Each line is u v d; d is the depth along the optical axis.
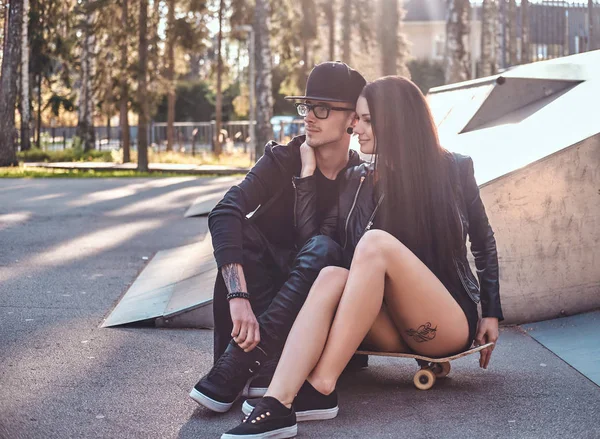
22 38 24.00
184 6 29.12
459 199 3.32
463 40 17.72
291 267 3.42
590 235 4.61
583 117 4.97
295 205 3.41
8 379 3.57
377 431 2.96
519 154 4.78
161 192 13.20
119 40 25.23
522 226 4.52
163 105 52.09
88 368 3.77
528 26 30.84
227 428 3.01
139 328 4.62
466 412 3.16
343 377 3.70
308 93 3.39
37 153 31.83
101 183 15.25
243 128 35.56
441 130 6.87
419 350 3.30
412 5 54.78
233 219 3.29
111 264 6.70
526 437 2.88
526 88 6.38
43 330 4.50
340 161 3.46
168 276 5.76
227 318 3.36
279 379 2.91
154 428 3.00
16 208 10.72
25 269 6.43
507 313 4.56
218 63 35.16
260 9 24.28
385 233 3.08
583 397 3.33
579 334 4.25
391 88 3.22
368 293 3.02
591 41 16.70
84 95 34.06
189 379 3.63
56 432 2.93
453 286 3.28
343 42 31.81
